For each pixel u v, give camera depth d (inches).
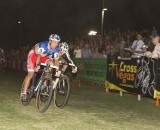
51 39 214.5
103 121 190.2
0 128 162.6
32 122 179.0
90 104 255.9
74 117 198.2
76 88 382.6
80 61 439.8
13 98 273.4
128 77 300.4
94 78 392.8
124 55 421.1
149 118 206.5
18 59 838.5
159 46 275.6
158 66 257.4
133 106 253.3
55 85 221.9
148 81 269.4
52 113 208.5
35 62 221.9
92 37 601.0
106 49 466.6
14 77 544.7
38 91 210.2
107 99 289.9
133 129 173.5
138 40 354.6
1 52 703.1
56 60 223.5
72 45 530.9
